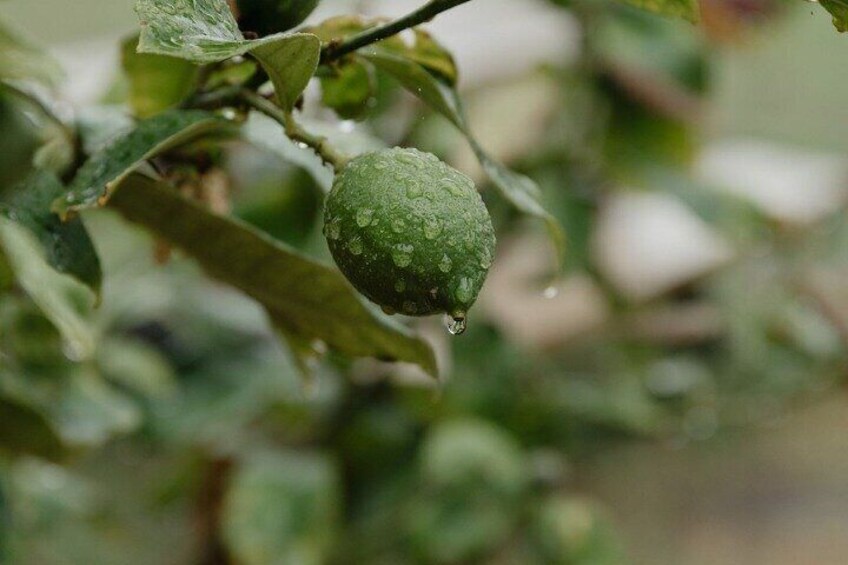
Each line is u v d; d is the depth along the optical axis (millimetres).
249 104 585
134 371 1070
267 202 1012
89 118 622
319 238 1014
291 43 519
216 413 1092
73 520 1072
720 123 1553
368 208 522
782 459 1480
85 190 554
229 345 1134
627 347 1299
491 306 1174
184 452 1139
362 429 1157
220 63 592
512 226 1165
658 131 1226
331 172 621
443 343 1112
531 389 1206
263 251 604
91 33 1646
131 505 1195
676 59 1205
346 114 630
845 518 1430
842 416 1460
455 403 1162
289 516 1080
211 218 598
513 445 1142
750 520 1447
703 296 1328
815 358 1392
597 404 1243
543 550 1143
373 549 1157
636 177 1227
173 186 600
